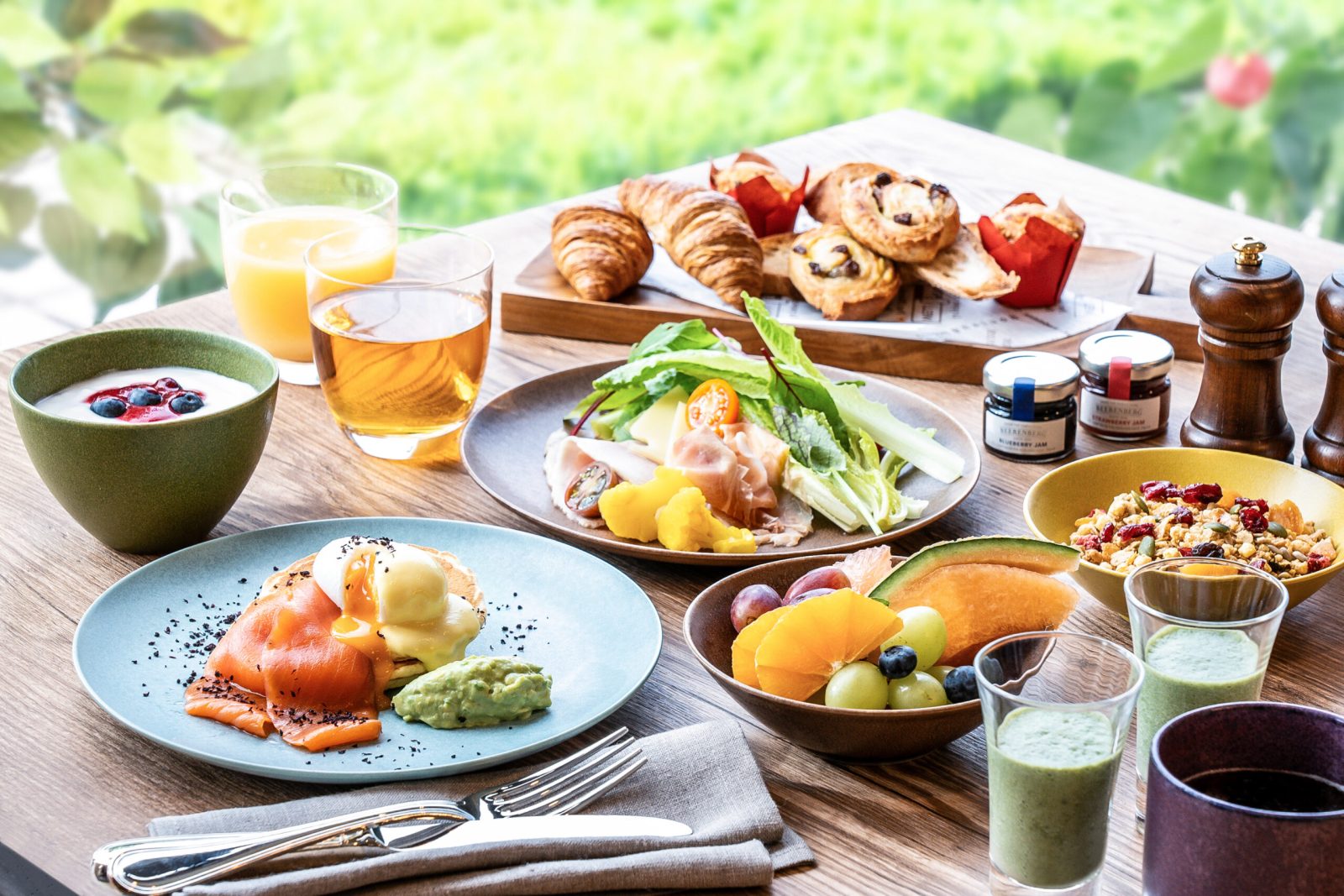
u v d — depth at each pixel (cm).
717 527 131
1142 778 100
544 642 118
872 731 101
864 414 149
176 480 130
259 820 96
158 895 89
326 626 111
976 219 201
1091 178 232
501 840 93
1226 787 85
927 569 108
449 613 112
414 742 104
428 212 463
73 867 95
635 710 113
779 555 127
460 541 130
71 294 391
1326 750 84
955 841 99
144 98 320
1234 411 150
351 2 439
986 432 157
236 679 110
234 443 132
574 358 179
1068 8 442
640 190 198
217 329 187
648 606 118
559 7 455
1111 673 91
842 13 458
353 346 146
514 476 147
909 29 456
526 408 159
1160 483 132
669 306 183
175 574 124
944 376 174
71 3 318
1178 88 393
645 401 153
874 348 174
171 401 134
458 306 150
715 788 101
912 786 104
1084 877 89
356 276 164
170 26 320
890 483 143
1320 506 130
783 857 96
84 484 129
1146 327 179
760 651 102
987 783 105
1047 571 109
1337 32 407
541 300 183
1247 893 79
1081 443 159
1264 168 414
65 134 332
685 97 467
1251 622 96
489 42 450
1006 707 88
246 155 369
